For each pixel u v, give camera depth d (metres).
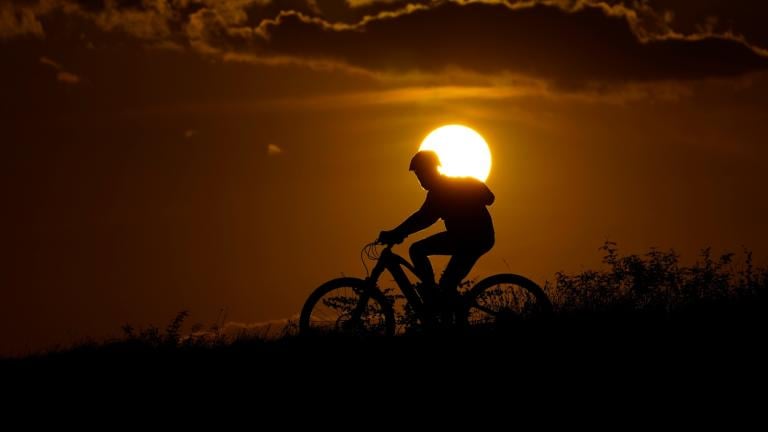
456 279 34.75
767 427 24.73
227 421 28.11
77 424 28.73
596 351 31.94
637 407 26.75
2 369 36.41
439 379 30.28
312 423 27.31
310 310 35.41
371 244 35.28
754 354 30.80
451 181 34.66
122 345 38.66
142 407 30.02
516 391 28.62
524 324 34.41
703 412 26.06
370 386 30.17
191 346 38.03
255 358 34.62
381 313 35.00
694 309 37.19
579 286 39.78
